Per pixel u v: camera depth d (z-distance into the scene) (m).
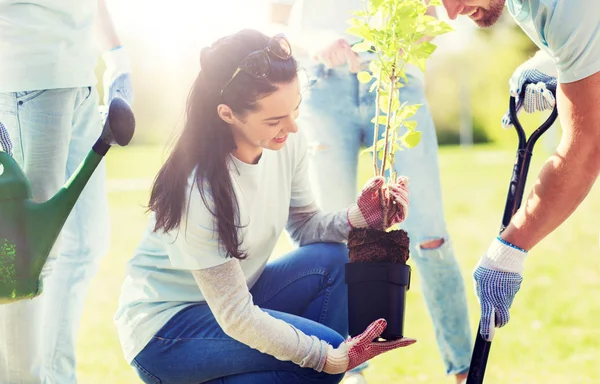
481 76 22.09
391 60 2.22
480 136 23.17
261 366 2.15
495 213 7.68
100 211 2.65
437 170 2.84
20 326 2.34
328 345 2.06
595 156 2.01
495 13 2.08
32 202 2.10
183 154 2.02
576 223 6.78
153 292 2.22
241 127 2.02
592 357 3.27
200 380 2.22
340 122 2.85
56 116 2.41
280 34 2.00
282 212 2.28
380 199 2.24
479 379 2.13
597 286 4.49
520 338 3.58
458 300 2.82
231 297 2.02
